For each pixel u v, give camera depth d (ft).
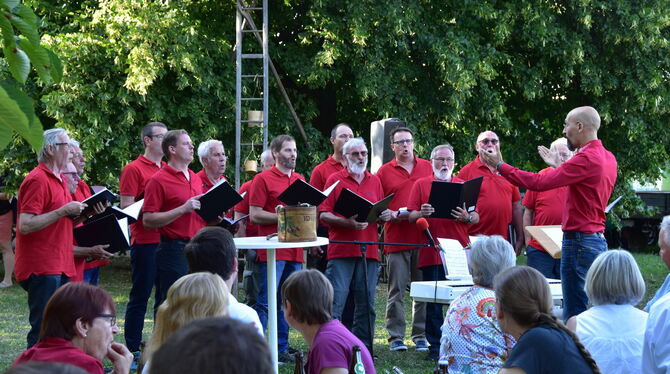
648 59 43.96
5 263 36.94
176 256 19.40
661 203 57.47
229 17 43.16
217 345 4.00
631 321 11.42
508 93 47.57
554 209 24.76
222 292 10.07
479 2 41.37
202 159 23.62
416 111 42.45
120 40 38.09
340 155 24.07
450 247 19.84
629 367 11.19
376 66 41.22
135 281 20.43
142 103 38.70
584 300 17.62
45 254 16.92
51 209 17.06
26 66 7.69
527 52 45.83
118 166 39.29
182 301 9.84
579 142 17.90
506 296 9.49
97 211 17.83
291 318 11.12
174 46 37.73
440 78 42.63
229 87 40.55
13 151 36.52
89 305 9.26
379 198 22.43
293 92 43.91
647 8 42.60
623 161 46.57
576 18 42.73
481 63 40.55
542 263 24.82
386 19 40.14
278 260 21.04
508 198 24.47
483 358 12.15
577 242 17.54
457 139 44.27
